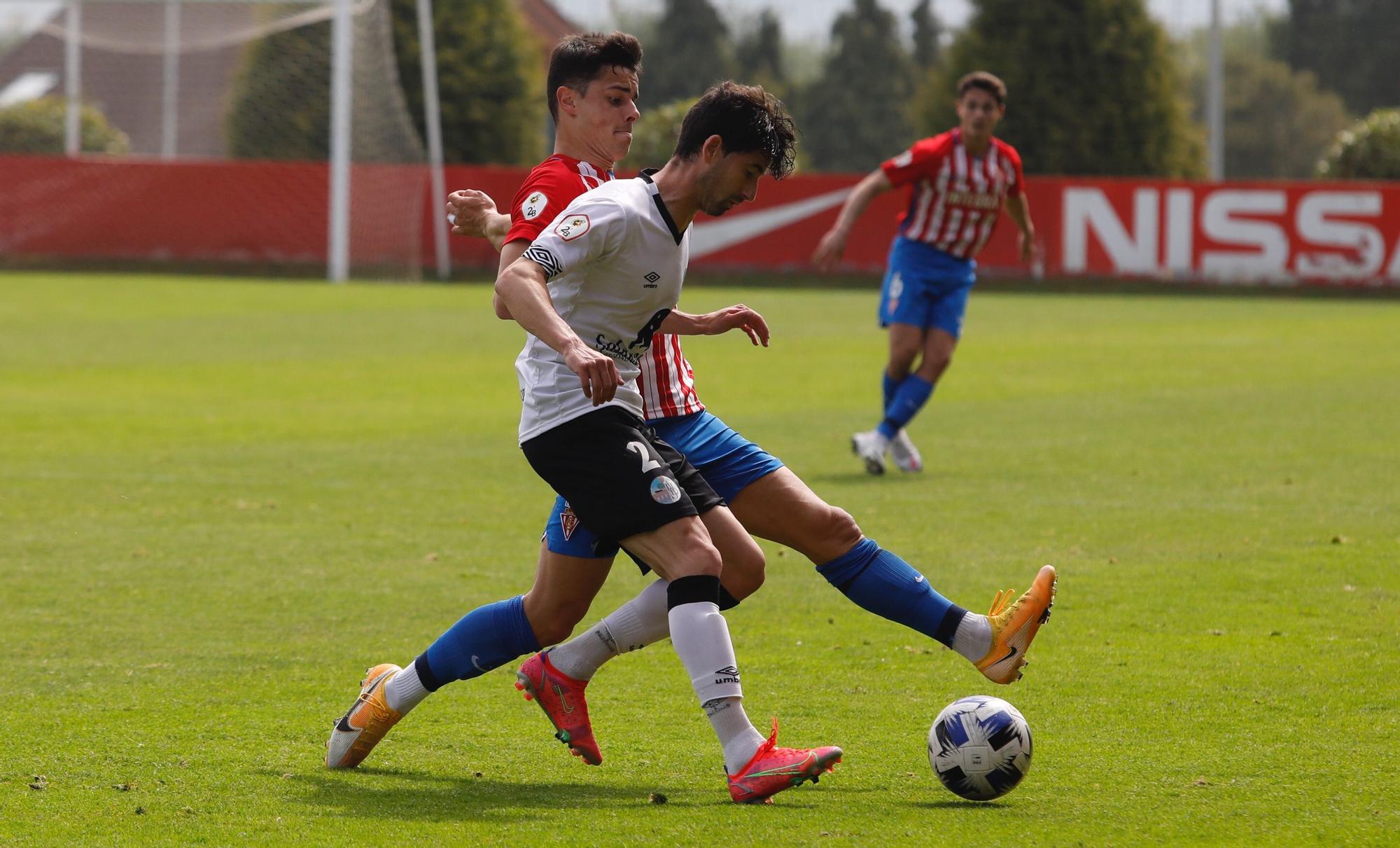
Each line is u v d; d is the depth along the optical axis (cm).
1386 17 18250
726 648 1321
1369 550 2444
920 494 3019
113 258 10912
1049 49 12038
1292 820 1225
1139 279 9775
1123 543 2523
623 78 1475
